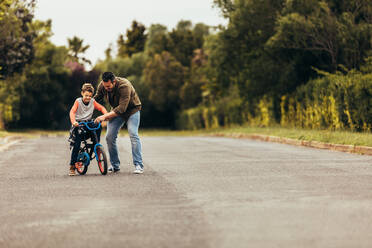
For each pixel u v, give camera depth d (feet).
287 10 112.88
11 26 139.13
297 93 116.16
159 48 337.11
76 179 41.37
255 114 144.25
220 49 136.87
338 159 54.85
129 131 44.62
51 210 28.63
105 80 42.78
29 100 248.52
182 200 30.86
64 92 273.13
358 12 106.52
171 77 295.48
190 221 25.12
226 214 26.55
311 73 121.90
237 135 125.29
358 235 21.97
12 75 164.25
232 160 54.85
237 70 140.56
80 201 31.19
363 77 86.84
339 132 86.74
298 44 109.81
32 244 21.61
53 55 270.26
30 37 177.68
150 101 310.24
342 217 25.48
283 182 37.60
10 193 34.91
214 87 194.08
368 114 85.51
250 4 124.26
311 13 109.19
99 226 24.52
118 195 33.09
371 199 30.35
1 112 180.86
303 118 113.91
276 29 110.73
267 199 30.66
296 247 20.20
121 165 51.19
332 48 108.06
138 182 38.75
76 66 290.76
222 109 193.77
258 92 130.41
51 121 273.13
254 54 130.82
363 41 102.78
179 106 302.86
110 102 44.75
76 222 25.49
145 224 24.70
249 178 40.01
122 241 21.66
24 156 65.16
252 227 23.63
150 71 296.71
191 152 66.64
